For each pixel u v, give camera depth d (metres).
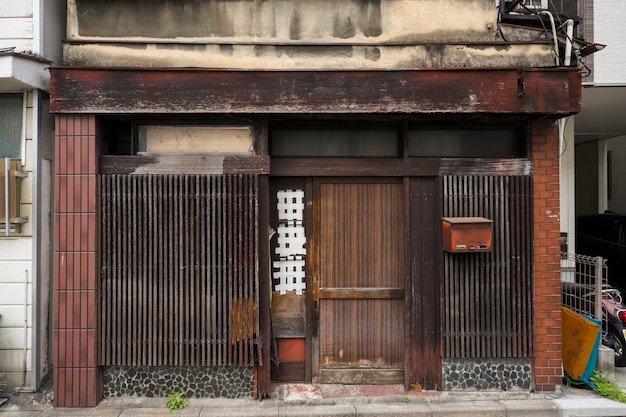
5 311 4.37
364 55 4.44
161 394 4.33
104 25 4.38
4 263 4.39
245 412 4.11
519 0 4.61
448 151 4.75
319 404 4.29
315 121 4.62
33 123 4.38
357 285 4.68
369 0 4.45
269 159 4.37
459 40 4.50
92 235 4.23
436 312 4.52
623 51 6.30
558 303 4.46
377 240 4.71
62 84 4.14
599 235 8.45
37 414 4.08
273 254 4.69
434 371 4.52
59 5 4.74
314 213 4.68
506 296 4.46
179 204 4.32
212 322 4.30
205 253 4.32
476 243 4.25
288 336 4.66
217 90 4.14
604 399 4.34
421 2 4.48
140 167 4.33
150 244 4.31
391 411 4.14
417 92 4.18
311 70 4.16
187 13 4.39
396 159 4.56
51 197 4.64
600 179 11.00
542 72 4.19
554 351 4.48
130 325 4.28
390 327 4.67
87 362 4.21
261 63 4.40
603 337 5.41
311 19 4.43
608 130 10.07
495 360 4.51
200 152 4.48
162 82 4.14
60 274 4.23
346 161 4.57
